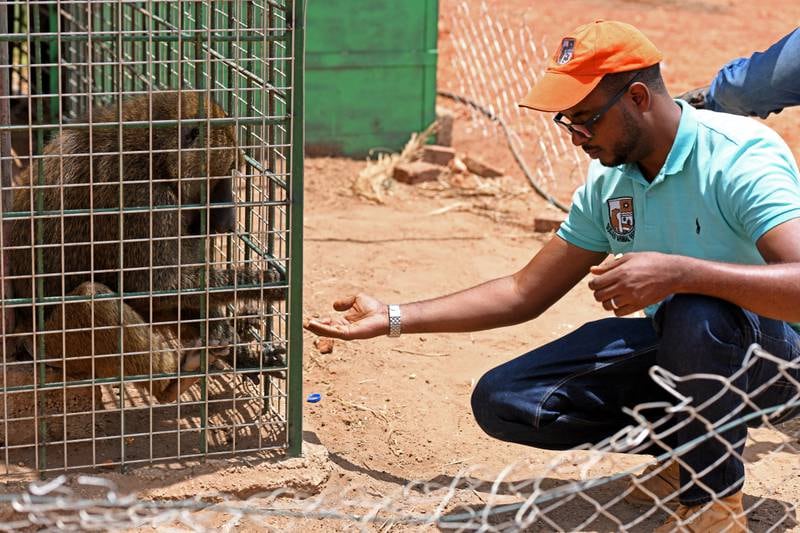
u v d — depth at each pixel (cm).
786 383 387
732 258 384
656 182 385
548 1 1496
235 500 420
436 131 923
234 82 458
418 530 407
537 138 971
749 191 365
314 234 747
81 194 457
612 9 1485
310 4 870
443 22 1299
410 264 701
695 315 362
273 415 474
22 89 804
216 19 461
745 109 570
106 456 438
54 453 439
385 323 418
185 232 467
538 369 408
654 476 420
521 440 416
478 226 780
